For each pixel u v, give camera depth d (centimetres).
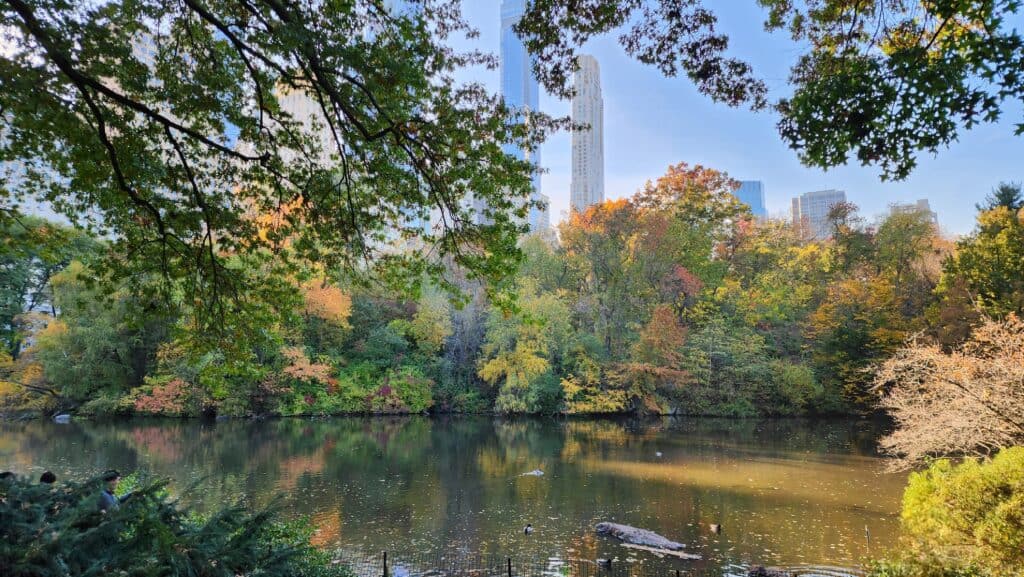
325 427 3031
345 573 695
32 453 2114
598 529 1277
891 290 3447
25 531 295
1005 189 3055
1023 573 691
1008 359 1125
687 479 1803
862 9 595
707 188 4462
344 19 620
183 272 782
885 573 703
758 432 2984
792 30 650
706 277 4178
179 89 642
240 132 715
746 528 1298
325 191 768
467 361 3928
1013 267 2414
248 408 3312
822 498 1570
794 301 4078
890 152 465
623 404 3628
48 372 3059
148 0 612
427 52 653
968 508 880
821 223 5594
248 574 362
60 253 823
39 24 516
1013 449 956
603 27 634
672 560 1103
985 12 418
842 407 3572
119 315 3081
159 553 310
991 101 412
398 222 842
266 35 575
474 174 712
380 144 724
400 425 3212
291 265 835
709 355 3734
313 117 789
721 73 638
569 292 4159
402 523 1323
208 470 1858
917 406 1262
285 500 1502
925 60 446
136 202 683
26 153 673
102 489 349
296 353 3341
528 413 3731
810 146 505
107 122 649
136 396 3197
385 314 4044
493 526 1306
